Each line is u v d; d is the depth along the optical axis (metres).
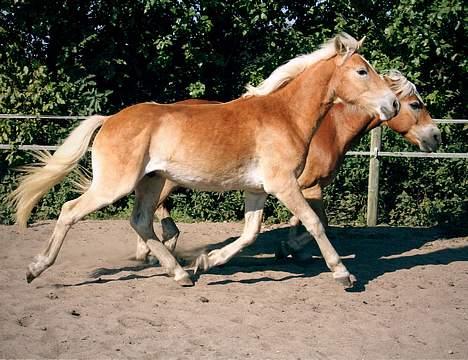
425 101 9.73
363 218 9.43
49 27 9.51
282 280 5.80
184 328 4.43
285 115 5.41
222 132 5.23
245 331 4.42
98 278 5.68
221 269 6.22
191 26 9.55
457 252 7.48
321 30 10.12
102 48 9.85
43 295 5.07
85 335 4.23
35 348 3.98
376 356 4.08
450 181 9.34
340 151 6.48
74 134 5.30
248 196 5.63
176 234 6.68
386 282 5.87
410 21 9.40
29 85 9.40
